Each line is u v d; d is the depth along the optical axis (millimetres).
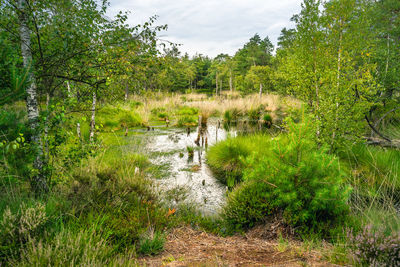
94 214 3443
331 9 6090
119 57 4316
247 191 4277
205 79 76125
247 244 3309
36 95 3850
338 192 3371
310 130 3799
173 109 21859
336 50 6305
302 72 6500
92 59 4352
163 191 5359
